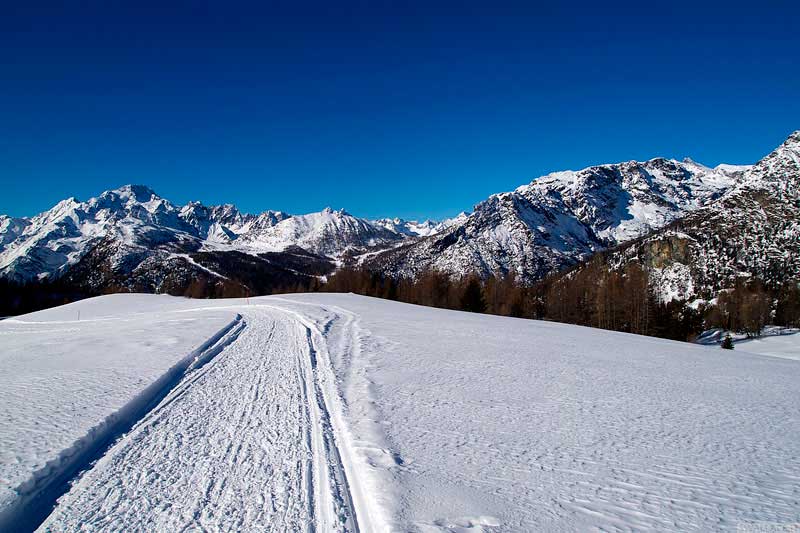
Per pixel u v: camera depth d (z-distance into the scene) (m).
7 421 6.47
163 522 4.08
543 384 10.16
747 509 4.62
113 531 3.93
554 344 17.27
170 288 149.25
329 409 7.74
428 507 4.39
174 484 4.84
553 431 6.96
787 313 68.75
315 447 5.97
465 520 4.17
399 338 16.69
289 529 4.00
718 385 11.21
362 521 4.17
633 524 4.24
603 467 5.64
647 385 10.66
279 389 8.95
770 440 6.95
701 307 78.38
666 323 58.41
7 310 83.31
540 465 5.62
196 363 11.51
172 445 5.95
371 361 12.08
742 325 64.06
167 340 15.13
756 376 12.90
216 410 7.52
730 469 5.73
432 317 26.36
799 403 9.57
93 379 9.20
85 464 5.31
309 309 28.64
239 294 88.31
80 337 17.73
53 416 6.73
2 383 8.88
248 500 4.52
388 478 5.00
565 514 4.38
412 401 8.32
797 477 5.53
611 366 13.02
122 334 17.64
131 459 5.48
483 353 14.06
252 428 6.65
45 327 28.88
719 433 7.23
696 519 4.38
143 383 8.86
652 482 5.25
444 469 5.35
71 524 4.03
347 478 5.10
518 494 4.79
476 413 7.73
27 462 5.08
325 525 4.08
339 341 15.60
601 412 8.16
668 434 7.07
